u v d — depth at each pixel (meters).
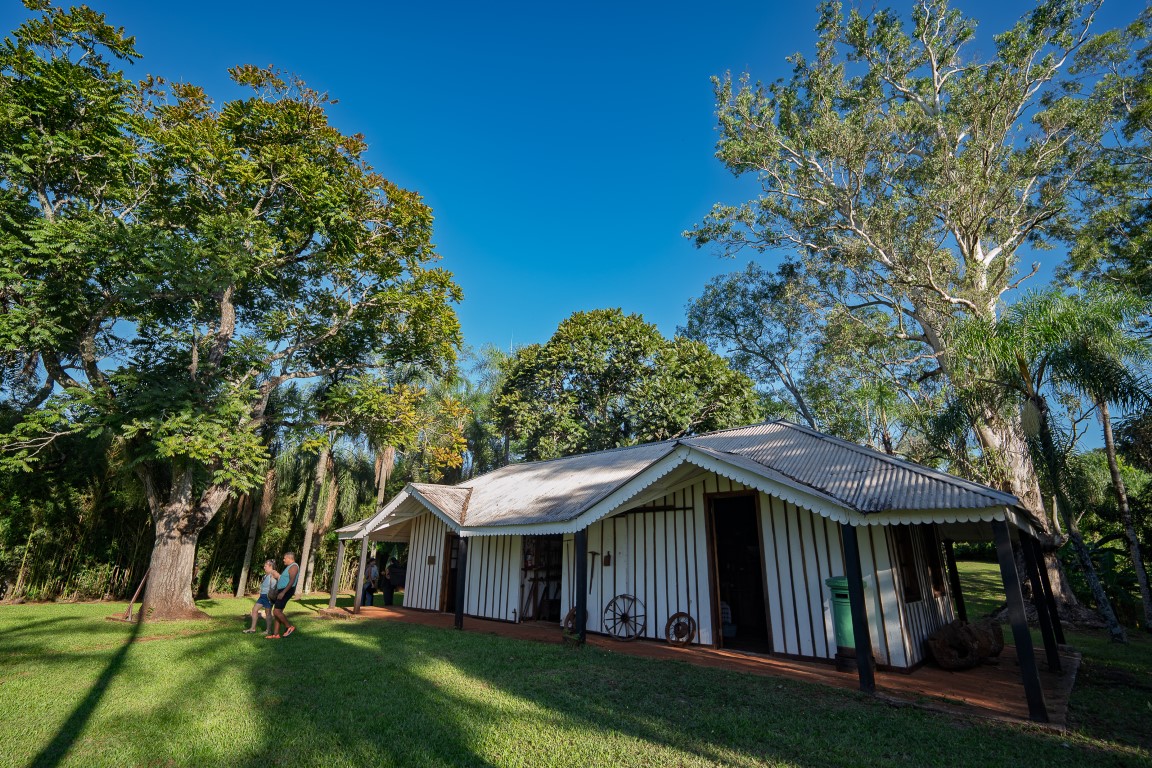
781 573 10.39
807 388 31.75
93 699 7.03
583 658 9.71
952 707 6.86
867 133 23.75
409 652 10.17
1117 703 7.50
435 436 23.28
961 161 22.09
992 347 13.25
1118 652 12.13
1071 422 14.32
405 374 25.52
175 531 15.54
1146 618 14.86
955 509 7.30
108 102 14.83
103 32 15.18
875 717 6.52
